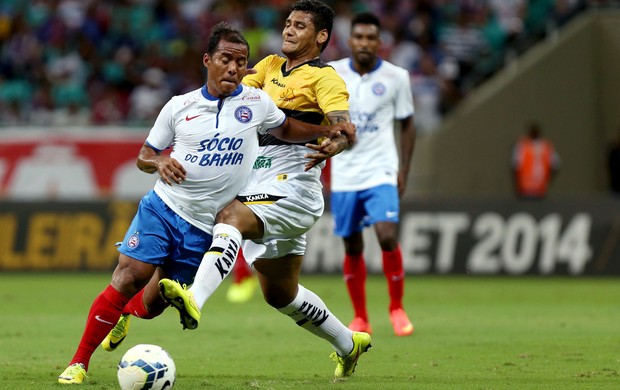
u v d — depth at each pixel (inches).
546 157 2817.4
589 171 3090.6
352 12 3378.4
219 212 898.1
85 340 896.3
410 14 3378.4
